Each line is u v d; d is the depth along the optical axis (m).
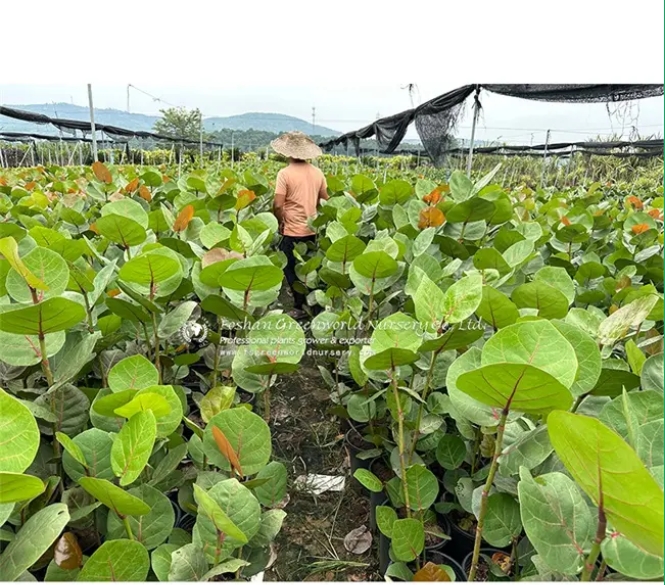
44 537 0.88
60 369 1.43
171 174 10.85
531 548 1.40
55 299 1.16
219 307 1.82
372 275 2.19
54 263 1.40
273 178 10.52
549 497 0.96
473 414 1.10
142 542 1.18
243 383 1.70
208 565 1.06
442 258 3.00
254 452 1.24
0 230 2.39
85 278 1.67
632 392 1.09
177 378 2.37
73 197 3.88
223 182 4.31
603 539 0.83
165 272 1.69
